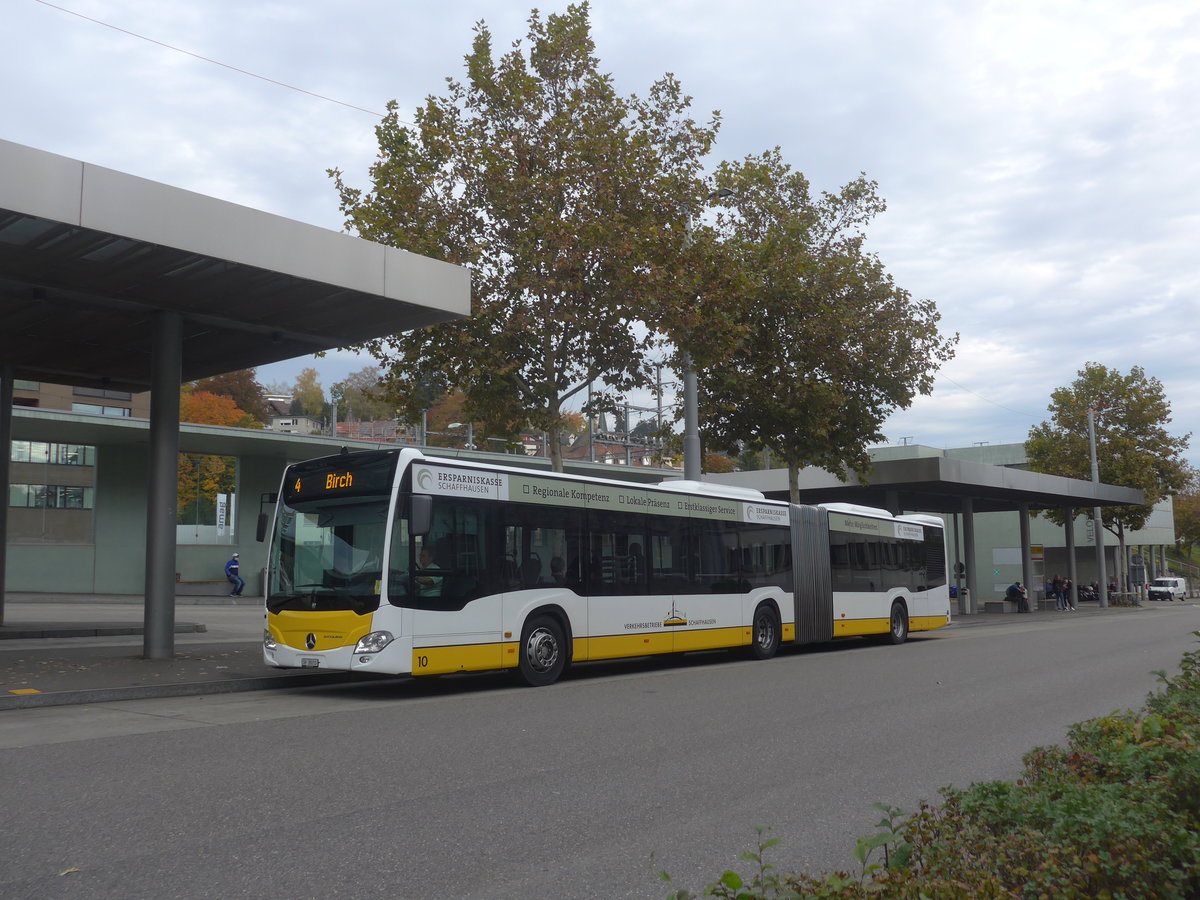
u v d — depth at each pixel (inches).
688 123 820.6
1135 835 159.8
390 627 498.9
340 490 529.3
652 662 748.6
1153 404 2210.9
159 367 628.4
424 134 781.3
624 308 772.0
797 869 214.7
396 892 197.3
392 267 607.5
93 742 361.7
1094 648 850.1
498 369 771.4
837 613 858.8
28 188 467.5
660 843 234.8
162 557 618.2
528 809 266.1
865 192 1071.0
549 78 800.3
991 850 162.4
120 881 201.8
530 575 574.2
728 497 746.8
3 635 756.6
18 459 1336.1
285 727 402.6
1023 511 1887.3
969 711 455.8
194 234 520.4
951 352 1095.0
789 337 1050.1
